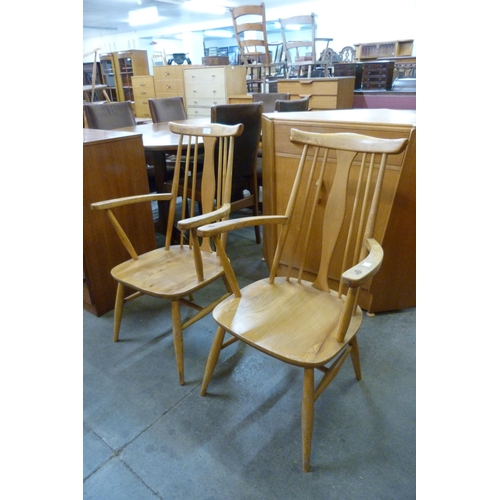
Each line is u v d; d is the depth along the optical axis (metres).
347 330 1.06
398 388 1.38
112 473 1.10
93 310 1.84
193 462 1.13
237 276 2.19
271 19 7.84
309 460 1.08
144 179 1.89
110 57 7.02
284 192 1.81
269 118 1.76
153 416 1.29
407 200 1.49
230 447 1.17
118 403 1.34
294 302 1.22
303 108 2.67
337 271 1.73
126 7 7.09
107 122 2.85
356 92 3.62
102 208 1.41
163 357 1.57
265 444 1.18
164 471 1.10
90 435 1.22
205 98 5.04
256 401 1.34
